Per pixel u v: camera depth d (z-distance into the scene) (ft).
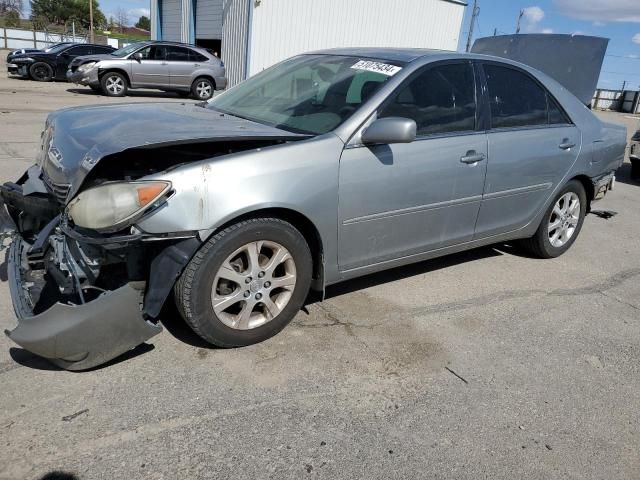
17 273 9.82
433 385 9.65
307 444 7.97
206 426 8.13
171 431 7.96
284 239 9.81
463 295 13.35
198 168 8.80
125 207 8.26
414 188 11.42
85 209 8.32
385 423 8.57
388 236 11.46
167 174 8.64
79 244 8.94
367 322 11.56
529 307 13.06
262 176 9.27
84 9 217.56
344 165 10.26
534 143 13.91
